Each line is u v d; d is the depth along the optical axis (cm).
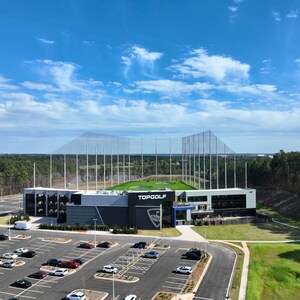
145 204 9112
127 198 9150
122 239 7875
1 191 17862
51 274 5634
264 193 14750
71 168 11862
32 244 7462
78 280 5391
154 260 6334
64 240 7750
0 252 6888
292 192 13538
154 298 4719
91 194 9375
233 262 6241
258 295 4903
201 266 5991
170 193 9319
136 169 15038
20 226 8881
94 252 6862
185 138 14450
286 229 9069
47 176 15762
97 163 12450
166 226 9300
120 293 4894
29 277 5525
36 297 4791
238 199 10488
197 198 10200
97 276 5553
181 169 15312
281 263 6166
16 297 4791
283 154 16150
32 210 10850
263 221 9988
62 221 9800
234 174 11719
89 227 8819
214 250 7006
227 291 4956
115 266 6009
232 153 11819
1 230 8800
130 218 9056
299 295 4978
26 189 10931
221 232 8650
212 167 11688
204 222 9544
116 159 13612
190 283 5238
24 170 19550
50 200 10719
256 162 17100
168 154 15450
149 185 13250
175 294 4850
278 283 5378
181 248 7144
